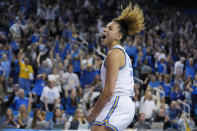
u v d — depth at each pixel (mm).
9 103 7414
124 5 2854
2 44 9008
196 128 9188
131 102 2371
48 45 9828
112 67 2270
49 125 6656
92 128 2350
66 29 11883
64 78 8719
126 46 11586
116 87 2342
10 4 11125
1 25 10164
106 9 15852
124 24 2586
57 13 12930
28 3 12219
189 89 10680
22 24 10961
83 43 12266
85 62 10102
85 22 13922
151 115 8258
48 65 9062
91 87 8547
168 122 8273
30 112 7730
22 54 8742
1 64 8227
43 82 8273
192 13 20938
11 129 5863
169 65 12273
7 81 8078
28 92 8359
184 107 9539
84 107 8039
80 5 14812
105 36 2549
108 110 2309
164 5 19828
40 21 11977
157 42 14047
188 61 12242
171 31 16125
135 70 10484
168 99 10109
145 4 17906
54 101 7844
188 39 16531
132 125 7887
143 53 12094
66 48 10750
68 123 6773
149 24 15984
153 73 11352
